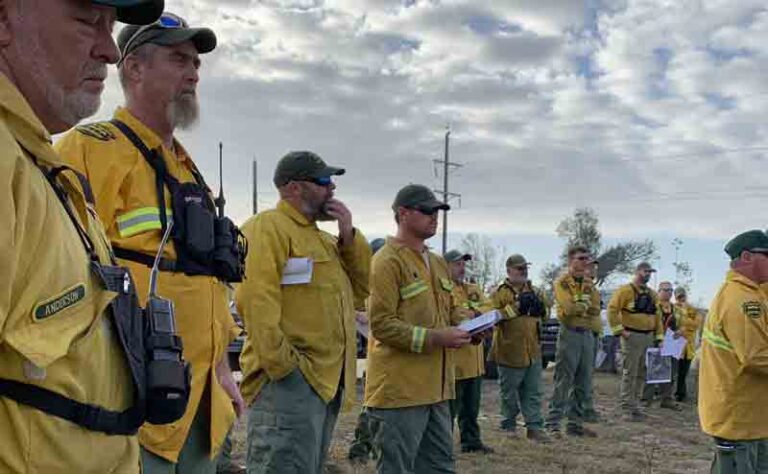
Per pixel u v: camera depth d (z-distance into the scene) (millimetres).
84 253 1507
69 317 1405
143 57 2514
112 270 1605
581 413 9438
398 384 4449
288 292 3697
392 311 4484
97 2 1538
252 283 3564
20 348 1285
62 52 1512
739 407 4828
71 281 1414
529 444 8555
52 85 1515
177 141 2645
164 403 1664
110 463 1547
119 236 2334
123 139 2445
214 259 2514
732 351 4836
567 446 8531
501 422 9312
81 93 1567
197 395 2475
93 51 1584
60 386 1391
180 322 2416
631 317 10750
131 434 1633
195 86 2605
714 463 5039
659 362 11023
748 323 4734
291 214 3783
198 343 2475
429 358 4547
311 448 3643
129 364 1611
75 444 1428
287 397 3617
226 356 2771
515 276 9125
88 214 1664
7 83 1395
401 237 4766
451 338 4461
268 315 3529
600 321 9750
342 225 3979
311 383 3656
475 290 9273
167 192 2482
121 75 2555
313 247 3783
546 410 11695
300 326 3697
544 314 9164
